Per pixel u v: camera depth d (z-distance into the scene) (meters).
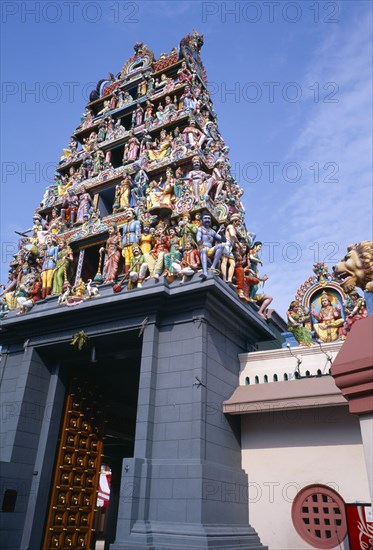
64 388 16.41
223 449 12.56
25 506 14.01
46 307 15.97
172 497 11.15
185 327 13.32
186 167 18.48
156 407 12.66
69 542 14.91
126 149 20.98
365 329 5.32
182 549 10.19
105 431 19.25
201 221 15.46
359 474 11.63
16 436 14.36
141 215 16.97
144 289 13.66
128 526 10.78
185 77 21.86
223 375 13.64
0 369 16.59
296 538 11.75
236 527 11.76
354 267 6.16
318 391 12.21
